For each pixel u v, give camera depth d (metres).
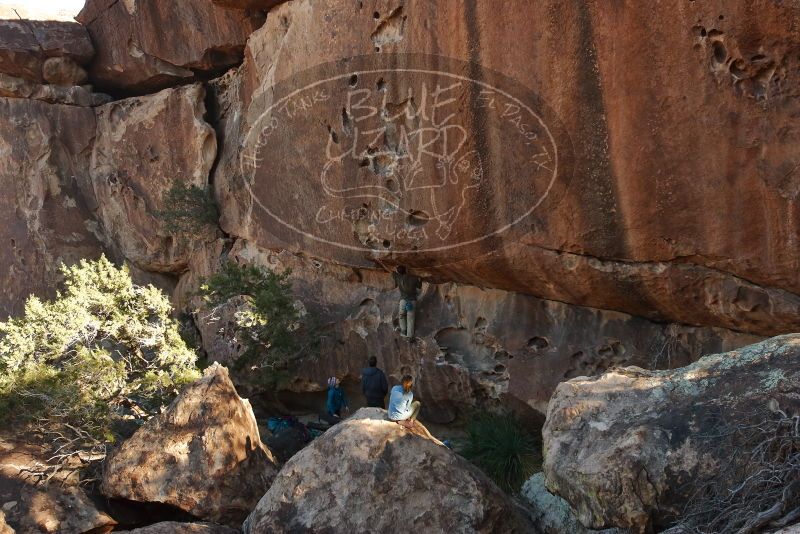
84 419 9.99
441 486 7.41
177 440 9.05
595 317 9.77
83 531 8.85
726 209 7.45
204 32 13.80
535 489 8.56
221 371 9.43
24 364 10.36
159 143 14.81
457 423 11.27
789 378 6.04
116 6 15.12
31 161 15.66
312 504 7.44
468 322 10.77
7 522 8.67
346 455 7.54
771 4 6.69
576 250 8.64
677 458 5.94
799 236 7.09
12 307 15.73
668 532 5.74
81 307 10.72
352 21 10.04
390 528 7.24
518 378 10.23
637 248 8.16
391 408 7.81
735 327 8.42
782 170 7.02
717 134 7.29
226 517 8.82
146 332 10.88
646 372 7.03
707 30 7.10
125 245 15.64
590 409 6.67
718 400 6.20
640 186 7.88
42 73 15.57
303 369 12.18
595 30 7.74
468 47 8.75
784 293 7.60
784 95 6.90
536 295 10.05
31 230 15.65
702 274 8.03
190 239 14.58
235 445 9.09
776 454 5.70
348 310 11.92
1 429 10.01
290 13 11.46
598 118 7.96
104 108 15.81
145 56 14.97
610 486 5.99
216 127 14.52
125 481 8.95
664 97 7.48
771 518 5.47
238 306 11.95
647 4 7.37
